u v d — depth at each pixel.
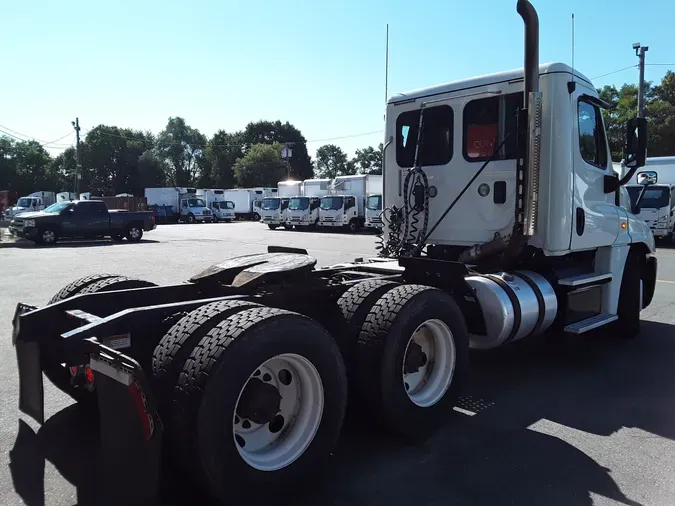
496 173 5.42
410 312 3.86
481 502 3.16
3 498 3.14
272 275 4.10
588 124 5.72
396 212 6.15
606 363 6.01
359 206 33.66
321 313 4.25
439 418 4.12
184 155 94.94
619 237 6.33
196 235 29.11
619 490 3.31
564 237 5.27
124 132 84.69
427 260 4.80
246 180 83.19
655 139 37.47
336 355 3.33
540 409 4.65
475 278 4.89
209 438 2.72
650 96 40.16
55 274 12.62
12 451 3.74
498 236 5.41
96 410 4.44
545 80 5.14
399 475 3.49
